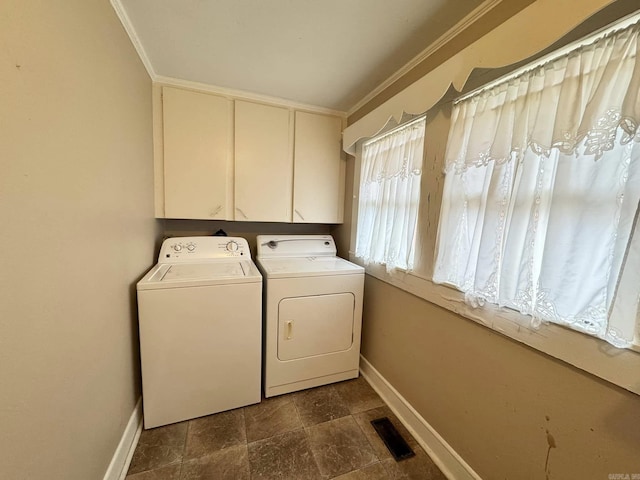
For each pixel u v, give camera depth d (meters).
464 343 1.16
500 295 0.95
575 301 0.77
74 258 0.81
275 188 2.09
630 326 0.66
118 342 1.15
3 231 0.55
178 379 1.42
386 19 1.17
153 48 1.43
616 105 0.68
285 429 1.44
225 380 1.52
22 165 0.60
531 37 0.80
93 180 0.92
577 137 0.73
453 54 1.24
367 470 1.23
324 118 2.19
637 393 0.66
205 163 1.89
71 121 0.79
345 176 2.31
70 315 0.79
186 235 2.27
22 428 0.60
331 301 1.78
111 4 1.07
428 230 1.35
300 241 2.27
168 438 1.35
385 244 1.67
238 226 2.40
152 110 1.74
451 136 1.18
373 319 1.87
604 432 0.73
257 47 1.41
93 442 0.93
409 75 1.53
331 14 1.15
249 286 1.51
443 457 1.25
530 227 0.87
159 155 1.79
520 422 0.94
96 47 0.95
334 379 1.85
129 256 1.29
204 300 1.42
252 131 1.99
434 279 1.26
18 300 0.59
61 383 0.75
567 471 0.81
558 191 0.78
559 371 0.83
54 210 0.71
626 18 0.66
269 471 1.21
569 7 0.71
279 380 1.69
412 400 1.48
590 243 0.74
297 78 1.71
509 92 0.95
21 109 0.60
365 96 1.94
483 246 1.00
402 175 1.51
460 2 1.06
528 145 0.86
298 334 1.71
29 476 0.62
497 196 0.97
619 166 0.69
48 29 0.68
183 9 1.14
